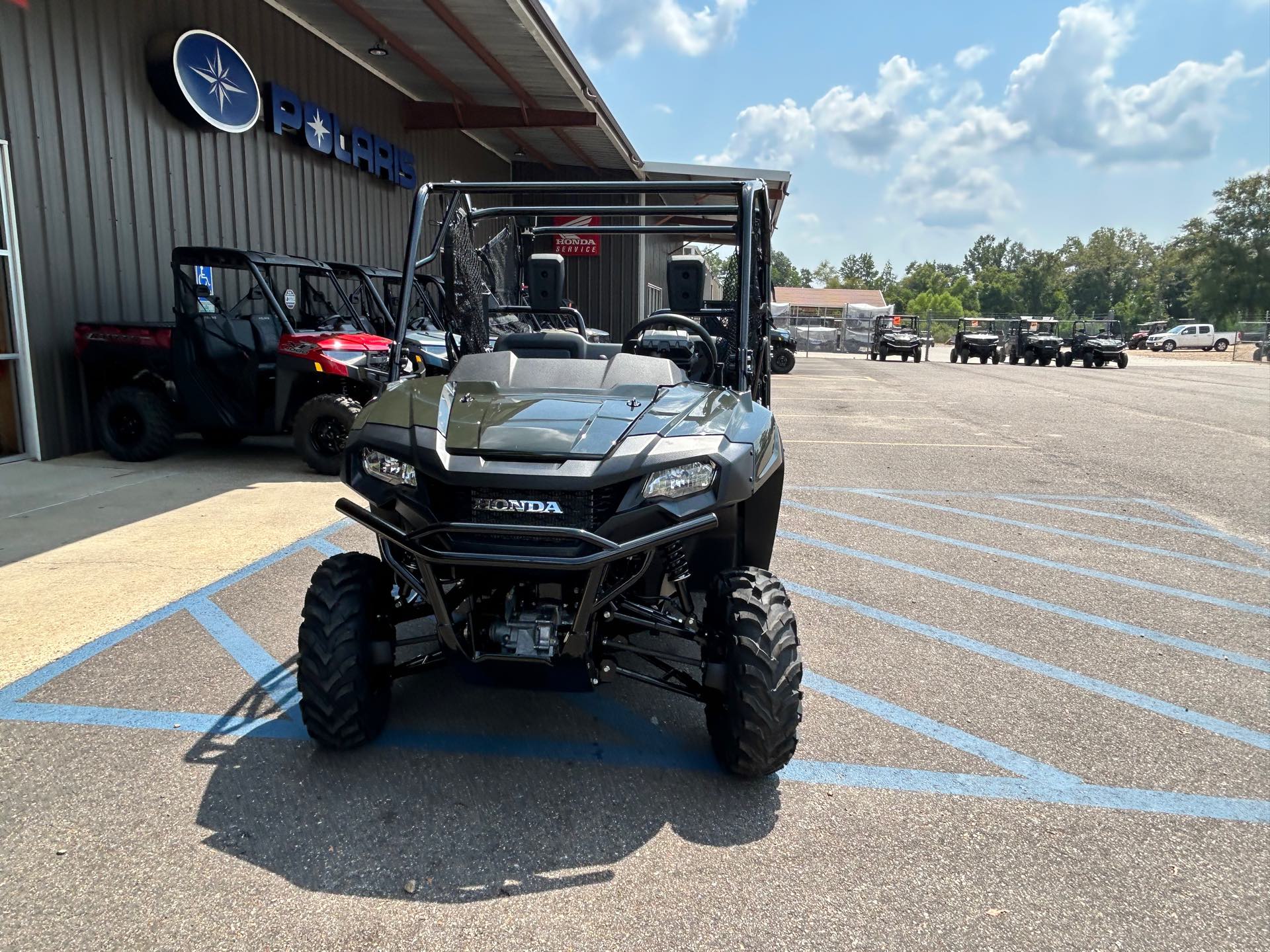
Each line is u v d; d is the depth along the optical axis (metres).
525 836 2.61
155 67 9.23
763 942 2.18
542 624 2.66
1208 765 3.12
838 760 3.11
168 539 5.65
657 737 3.26
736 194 3.92
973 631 4.39
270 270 8.27
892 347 36.44
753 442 2.99
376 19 11.60
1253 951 2.18
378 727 3.10
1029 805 2.85
